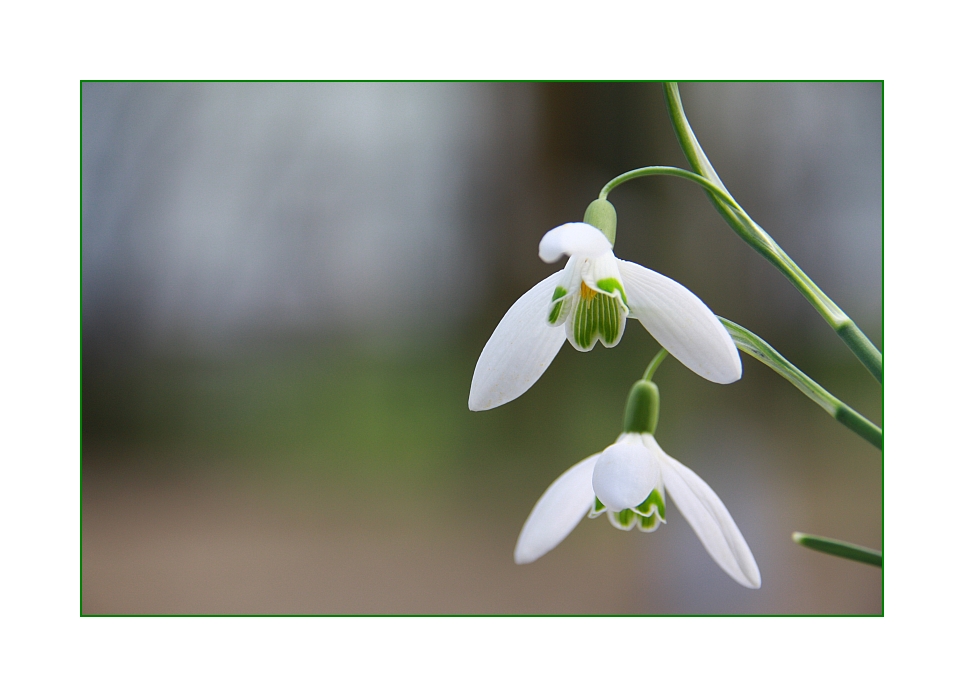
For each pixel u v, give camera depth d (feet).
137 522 3.33
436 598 2.72
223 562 3.00
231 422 3.88
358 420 3.81
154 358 4.09
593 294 1.36
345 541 3.11
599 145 3.92
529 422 3.68
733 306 3.66
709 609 2.53
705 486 1.39
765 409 3.49
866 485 3.07
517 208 4.10
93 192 4.08
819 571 2.64
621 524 1.41
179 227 4.17
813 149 3.63
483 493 3.36
